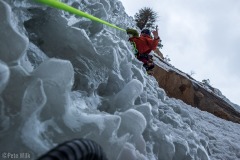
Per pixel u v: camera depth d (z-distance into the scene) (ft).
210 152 17.38
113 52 10.62
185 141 11.89
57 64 6.16
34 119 5.73
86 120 6.53
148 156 9.54
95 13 12.79
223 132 26.16
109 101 9.94
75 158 4.26
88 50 9.84
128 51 14.24
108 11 15.57
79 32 9.56
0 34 5.95
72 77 6.31
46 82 6.03
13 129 5.42
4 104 5.54
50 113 6.10
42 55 8.70
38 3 8.66
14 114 5.54
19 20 8.18
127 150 7.63
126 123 7.75
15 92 5.69
